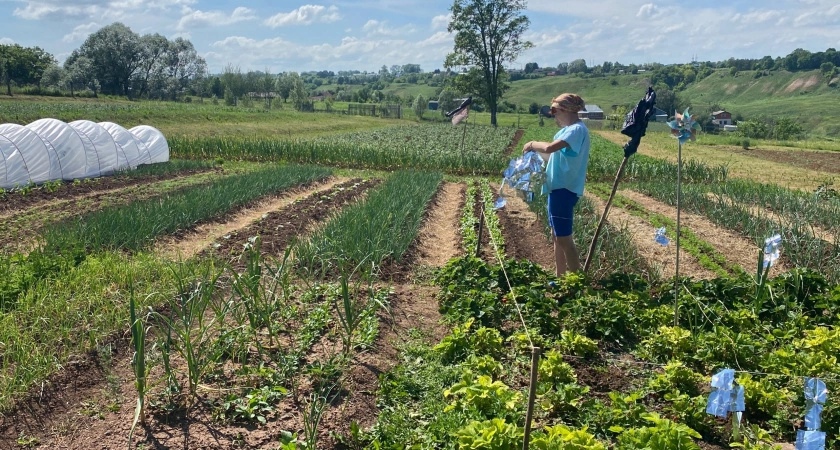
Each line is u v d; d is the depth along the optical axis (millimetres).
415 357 6281
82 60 88250
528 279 8102
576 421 4969
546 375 5449
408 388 5590
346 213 11289
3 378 5336
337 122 62438
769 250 7160
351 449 4723
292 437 4691
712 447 4789
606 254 9820
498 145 37688
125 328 6535
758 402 5199
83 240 9789
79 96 72875
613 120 62906
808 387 3928
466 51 72500
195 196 13492
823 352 5941
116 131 20688
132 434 4734
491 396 4914
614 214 14711
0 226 11875
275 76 104062
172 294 7551
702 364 6160
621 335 6793
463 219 13156
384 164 25594
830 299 7438
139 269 8305
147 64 95188
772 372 5727
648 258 10625
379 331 6793
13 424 4898
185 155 26344
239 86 97188
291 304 7398
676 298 6738
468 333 6613
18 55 90875
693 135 6570
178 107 57812
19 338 5906
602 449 3924
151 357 5852
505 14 70812
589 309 7000
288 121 56344
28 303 6801
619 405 4949
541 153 8016
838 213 14000
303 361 6000
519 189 8383
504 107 100625
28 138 16781
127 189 16656
